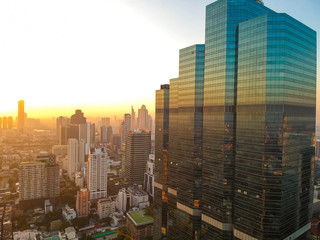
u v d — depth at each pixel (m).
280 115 143.75
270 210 146.62
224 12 170.38
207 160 184.75
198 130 199.38
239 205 161.62
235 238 165.25
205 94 187.12
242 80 159.50
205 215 187.75
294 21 148.88
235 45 167.62
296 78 151.88
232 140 169.50
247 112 156.25
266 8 181.12
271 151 145.88
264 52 146.00
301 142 158.75
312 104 167.75
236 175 163.25
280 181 145.25
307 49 159.62
